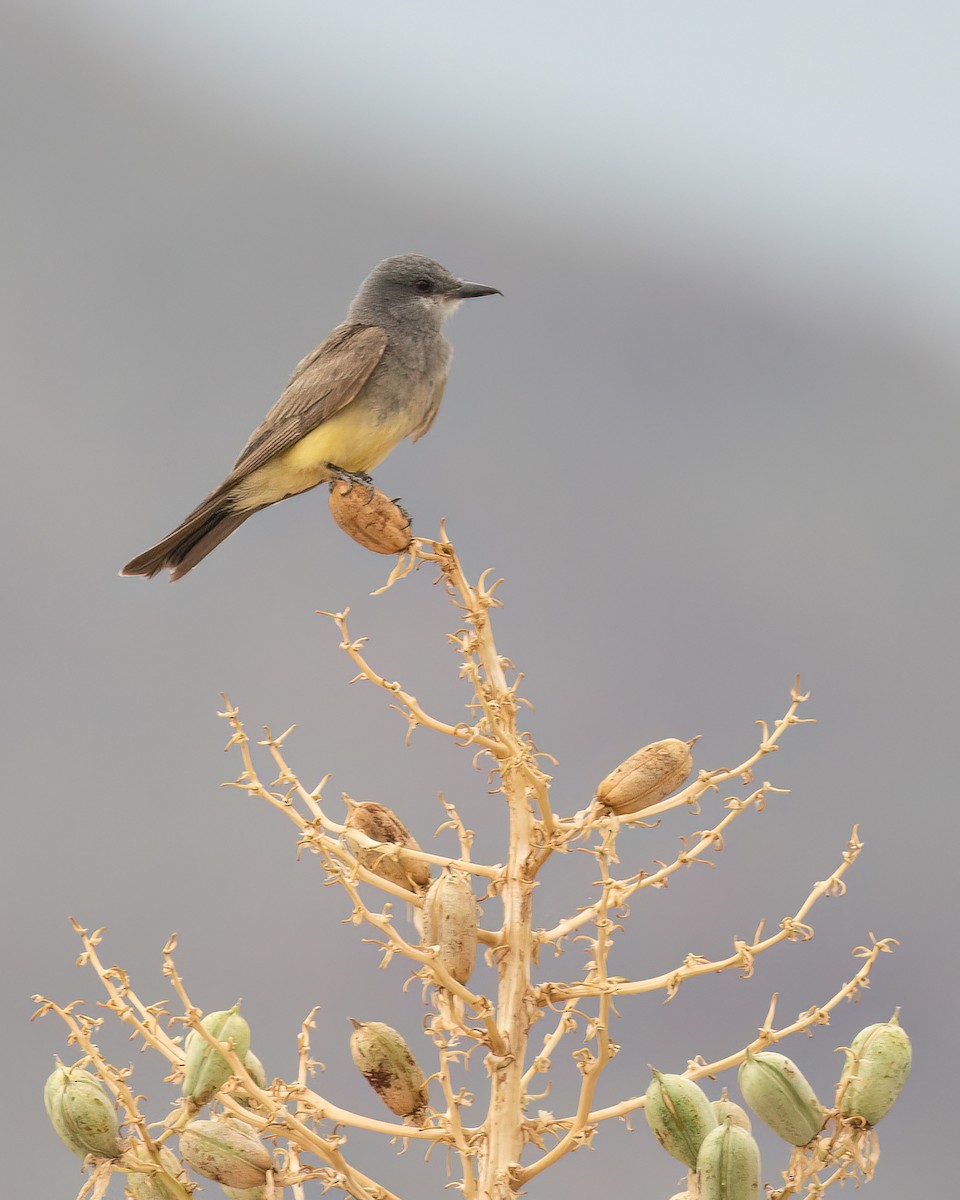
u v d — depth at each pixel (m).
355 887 4.02
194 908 59.38
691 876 53.62
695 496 119.00
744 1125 4.02
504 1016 4.05
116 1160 3.96
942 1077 55.75
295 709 73.12
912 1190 50.84
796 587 103.56
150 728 77.38
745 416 134.88
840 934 56.59
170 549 8.88
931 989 57.50
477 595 4.38
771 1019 4.03
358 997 53.53
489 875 4.22
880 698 87.06
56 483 110.38
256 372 139.88
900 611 100.94
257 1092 3.94
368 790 63.66
